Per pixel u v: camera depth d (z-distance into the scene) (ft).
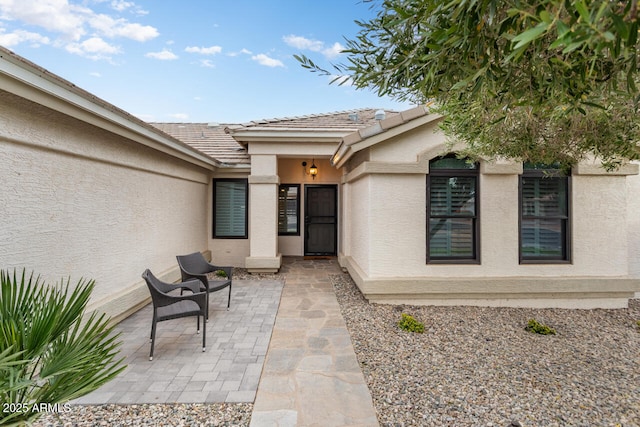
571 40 3.43
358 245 22.82
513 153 11.89
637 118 8.17
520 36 3.53
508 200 19.06
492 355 12.72
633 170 18.74
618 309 18.89
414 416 8.95
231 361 12.18
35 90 10.46
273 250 27.58
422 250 19.03
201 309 13.32
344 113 35.45
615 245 19.07
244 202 31.19
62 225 12.68
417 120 18.03
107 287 15.66
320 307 18.71
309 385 10.52
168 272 21.83
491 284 18.76
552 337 14.60
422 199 19.04
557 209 19.42
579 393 10.12
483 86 6.16
